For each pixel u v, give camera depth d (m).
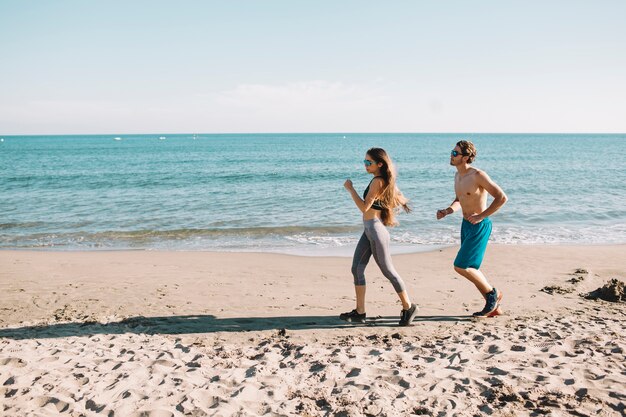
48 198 20.95
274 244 11.83
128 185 26.70
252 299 6.43
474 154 5.00
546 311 5.64
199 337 4.82
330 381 3.58
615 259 9.28
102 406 3.14
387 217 4.91
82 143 150.75
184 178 31.17
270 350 4.36
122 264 9.12
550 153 68.00
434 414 3.02
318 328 5.09
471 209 5.07
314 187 25.33
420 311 5.70
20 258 9.69
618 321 5.15
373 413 3.04
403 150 84.81
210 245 11.80
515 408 3.06
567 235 12.72
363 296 5.14
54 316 5.65
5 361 3.97
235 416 3.01
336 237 12.63
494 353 4.12
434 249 10.76
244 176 32.72
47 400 3.23
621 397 3.17
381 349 4.32
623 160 49.62
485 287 5.33
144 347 4.45
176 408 3.13
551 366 3.78
